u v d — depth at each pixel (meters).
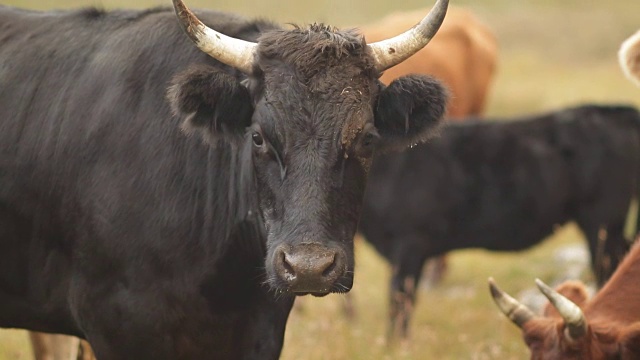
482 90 31.30
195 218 11.66
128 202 11.66
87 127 11.95
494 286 12.54
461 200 23.45
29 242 12.27
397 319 21.41
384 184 23.36
